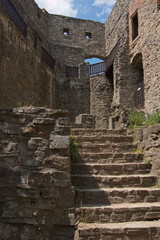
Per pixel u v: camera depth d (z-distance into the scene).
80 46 17.64
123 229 3.11
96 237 3.06
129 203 3.77
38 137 3.46
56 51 16.55
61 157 3.42
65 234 3.16
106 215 3.41
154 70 8.92
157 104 8.49
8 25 8.17
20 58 9.12
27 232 3.19
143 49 10.03
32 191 3.24
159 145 4.43
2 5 8.00
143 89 10.44
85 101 14.98
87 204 3.70
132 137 5.65
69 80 15.05
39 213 3.21
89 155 4.94
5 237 3.18
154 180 4.32
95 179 4.19
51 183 3.29
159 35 8.74
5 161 3.36
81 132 6.04
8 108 3.54
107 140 5.58
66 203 3.29
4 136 3.45
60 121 3.55
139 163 4.70
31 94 10.12
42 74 11.63
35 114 3.55
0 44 7.52
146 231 3.14
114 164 4.60
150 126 4.78
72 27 17.94
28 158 3.38
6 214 3.21
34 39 10.89
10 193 3.28
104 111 14.55
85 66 15.54
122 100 11.45
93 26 18.28
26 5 13.80
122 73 11.84
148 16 9.84
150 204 3.69
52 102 13.04
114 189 3.93
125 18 12.68
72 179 4.14
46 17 17.14
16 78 8.68
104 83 14.96
